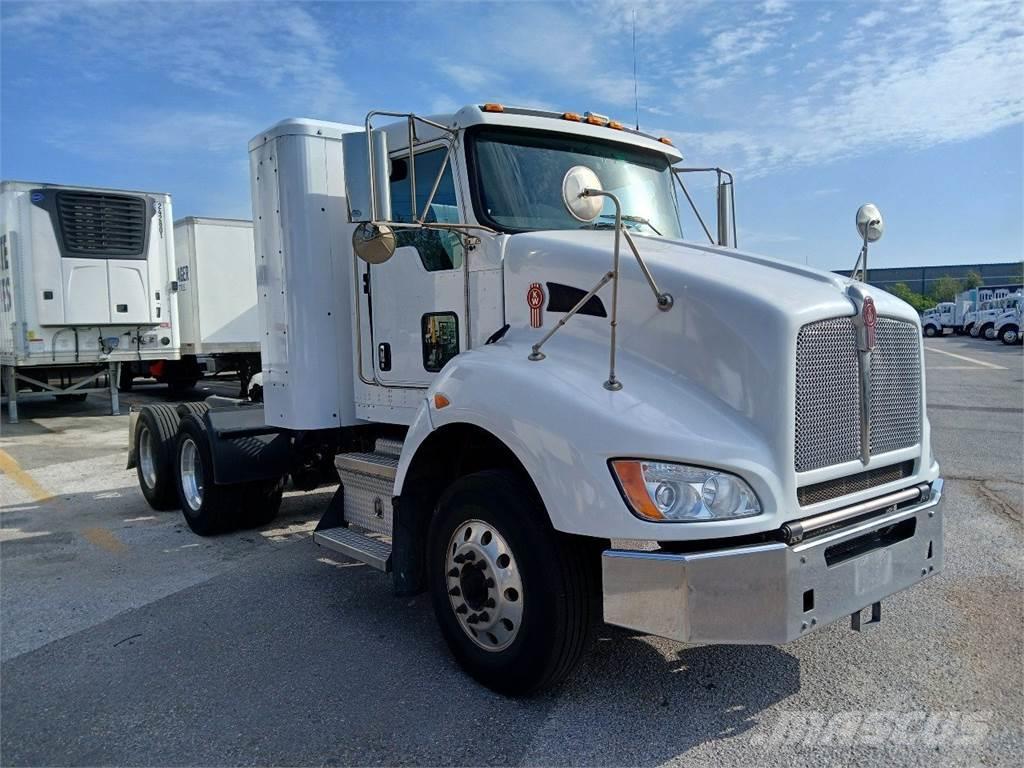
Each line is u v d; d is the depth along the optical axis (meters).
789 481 3.14
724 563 2.98
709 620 2.98
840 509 3.33
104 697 3.78
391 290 4.90
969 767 3.05
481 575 3.64
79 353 14.62
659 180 5.18
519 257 4.05
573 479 3.17
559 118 4.62
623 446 3.08
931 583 5.02
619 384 3.34
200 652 4.27
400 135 4.69
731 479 3.05
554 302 3.88
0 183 13.90
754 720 3.43
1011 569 5.26
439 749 3.25
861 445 3.44
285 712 3.58
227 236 16.55
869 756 3.14
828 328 3.31
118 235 14.65
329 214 5.37
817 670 3.88
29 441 12.41
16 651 4.35
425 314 4.65
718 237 5.59
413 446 4.05
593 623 3.45
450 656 4.14
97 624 4.71
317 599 5.05
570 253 3.82
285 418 5.54
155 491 7.45
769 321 3.16
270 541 6.46
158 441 7.38
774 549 3.03
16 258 13.95
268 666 4.07
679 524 3.00
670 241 4.24
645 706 3.56
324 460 6.48
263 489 6.56
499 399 3.53
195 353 16.33
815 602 3.13
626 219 4.75
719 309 3.29
